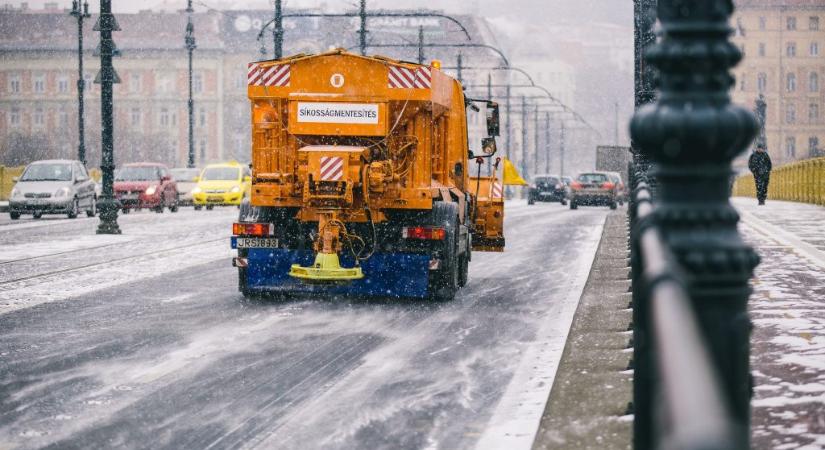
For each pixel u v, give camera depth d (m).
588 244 29.30
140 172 53.59
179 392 9.70
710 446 1.93
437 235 16.39
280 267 16.73
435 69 17.02
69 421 8.55
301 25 158.50
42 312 15.18
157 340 12.71
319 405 9.16
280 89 16.89
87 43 155.00
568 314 14.83
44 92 154.88
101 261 23.44
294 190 16.66
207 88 154.00
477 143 179.38
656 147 3.72
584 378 9.55
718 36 3.78
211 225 39.12
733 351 3.87
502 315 14.97
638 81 26.81
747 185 81.56
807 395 8.12
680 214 3.89
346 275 16.02
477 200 20.88
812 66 182.88
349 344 12.49
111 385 10.01
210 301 16.56
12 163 130.62
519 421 8.25
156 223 40.69
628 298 16.02
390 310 15.59
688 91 3.74
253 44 155.00
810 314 12.71
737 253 3.85
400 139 16.80
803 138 183.25
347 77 16.70
